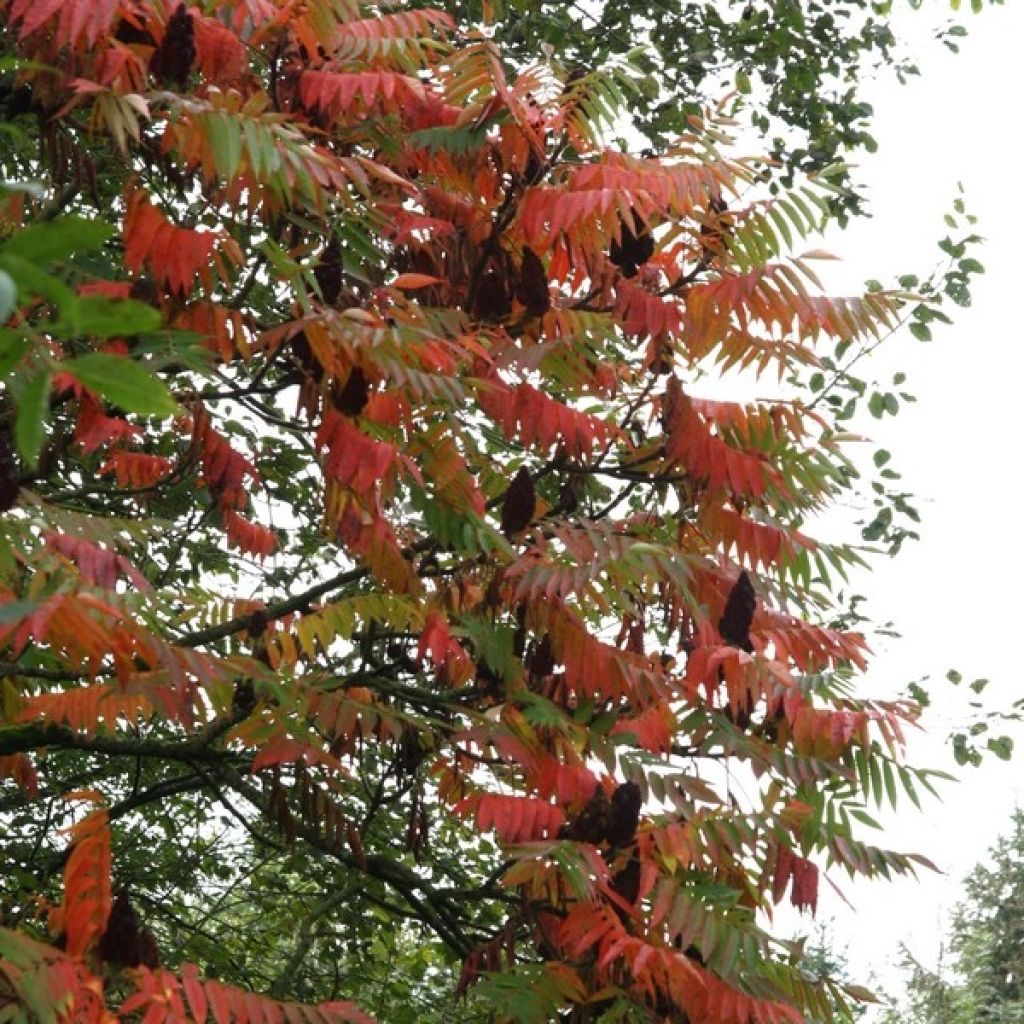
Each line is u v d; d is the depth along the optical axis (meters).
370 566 5.45
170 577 8.74
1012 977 29.72
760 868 5.21
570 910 5.13
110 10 4.43
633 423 6.34
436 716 6.24
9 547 3.88
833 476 5.66
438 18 5.80
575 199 5.39
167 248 4.72
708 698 5.29
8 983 3.58
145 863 9.95
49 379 1.42
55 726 5.94
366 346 4.79
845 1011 5.20
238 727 5.00
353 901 9.59
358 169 5.02
